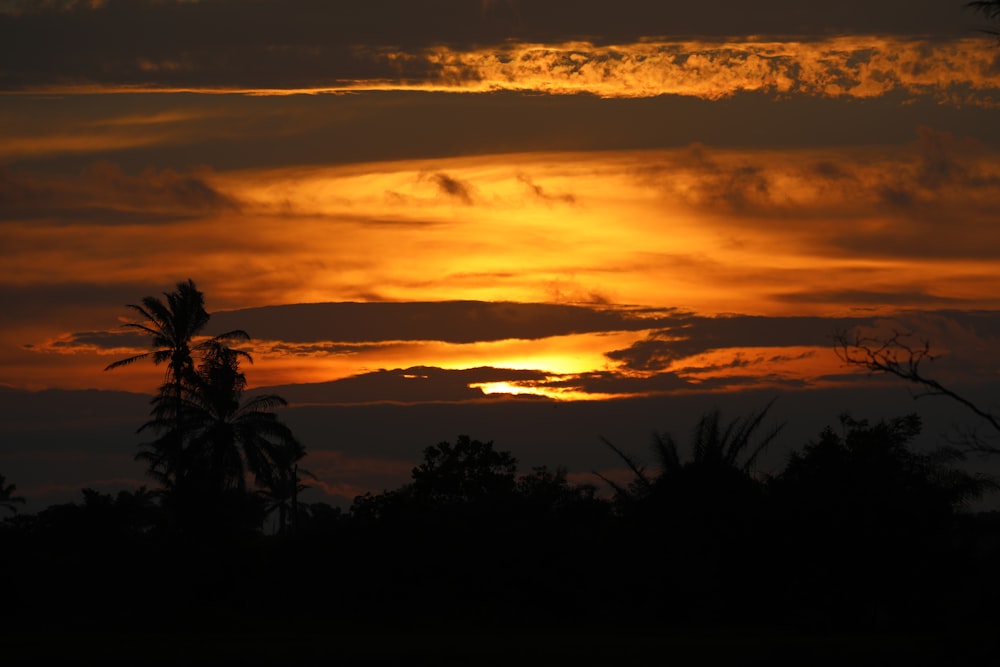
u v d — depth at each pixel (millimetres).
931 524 50188
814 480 53000
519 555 58188
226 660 34531
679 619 56344
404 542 59281
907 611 50375
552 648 38375
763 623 54562
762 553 53750
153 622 54750
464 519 60688
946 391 31516
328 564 60031
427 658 34812
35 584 59750
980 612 40281
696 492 56812
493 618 56156
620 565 58375
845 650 36562
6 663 34438
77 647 40656
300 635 48312
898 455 52156
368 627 53469
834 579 51062
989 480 50656
